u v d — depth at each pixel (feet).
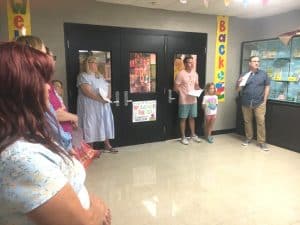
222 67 17.35
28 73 2.16
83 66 12.98
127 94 14.83
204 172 11.55
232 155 13.78
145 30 14.60
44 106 2.33
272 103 15.23
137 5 13.99
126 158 13.30
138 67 14.89
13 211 2.02
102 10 13.42
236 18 17.13
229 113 18.28
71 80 13.30
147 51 14.89
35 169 1.99
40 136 2.26
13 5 11.70
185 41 15.83
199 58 16.46
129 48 14.43
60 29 12.72
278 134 15.11
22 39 4.67
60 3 12.52
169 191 9.81
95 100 12.66
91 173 11.44
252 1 13.19
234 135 17.87
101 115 12.83
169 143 15.90
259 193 9.62
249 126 15.62
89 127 12.66
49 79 2.42
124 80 14.64
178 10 15.11
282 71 15.47
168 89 15.93
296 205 8.80
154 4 13.67
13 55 2.13
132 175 11.25
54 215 2.03
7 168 1.96
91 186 10.21
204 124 16.94
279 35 16.10
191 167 12.14
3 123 2.06
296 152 14.21
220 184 10.38
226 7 14.34
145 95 15.33
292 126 14.32
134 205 8.82
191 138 16.74
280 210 8.50
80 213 2.20
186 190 9.89
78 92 13.07
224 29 16.89
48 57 2.42
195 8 14.53
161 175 11.25
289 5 13.98
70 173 2.51
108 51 13.96
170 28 15.25
